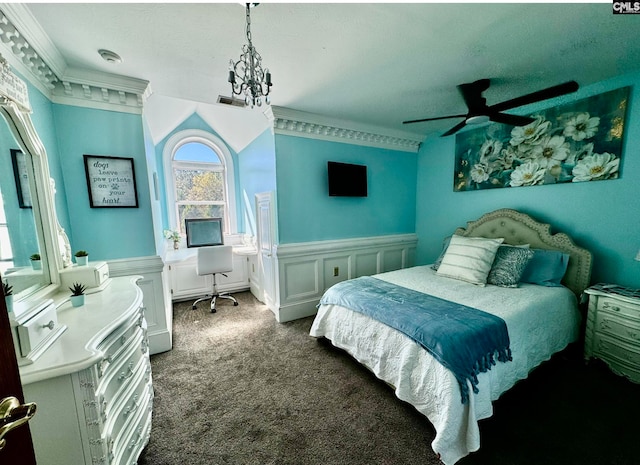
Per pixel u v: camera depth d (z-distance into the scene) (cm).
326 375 203
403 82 219
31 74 165
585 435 145
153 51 172
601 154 220
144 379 141
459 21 145
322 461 134
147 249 235
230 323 299
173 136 388
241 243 441
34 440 87
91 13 135
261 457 136
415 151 394
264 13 137
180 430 153
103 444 97
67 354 91
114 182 217
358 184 337
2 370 55
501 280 227
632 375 184
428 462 133
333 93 240
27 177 133
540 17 142
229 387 190
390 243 381
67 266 157
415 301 193
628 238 211
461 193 340
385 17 141
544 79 216
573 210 240
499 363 151
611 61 188
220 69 196
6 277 113
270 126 290
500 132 290
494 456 133
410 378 154
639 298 181
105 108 210
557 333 197
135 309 132
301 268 313
